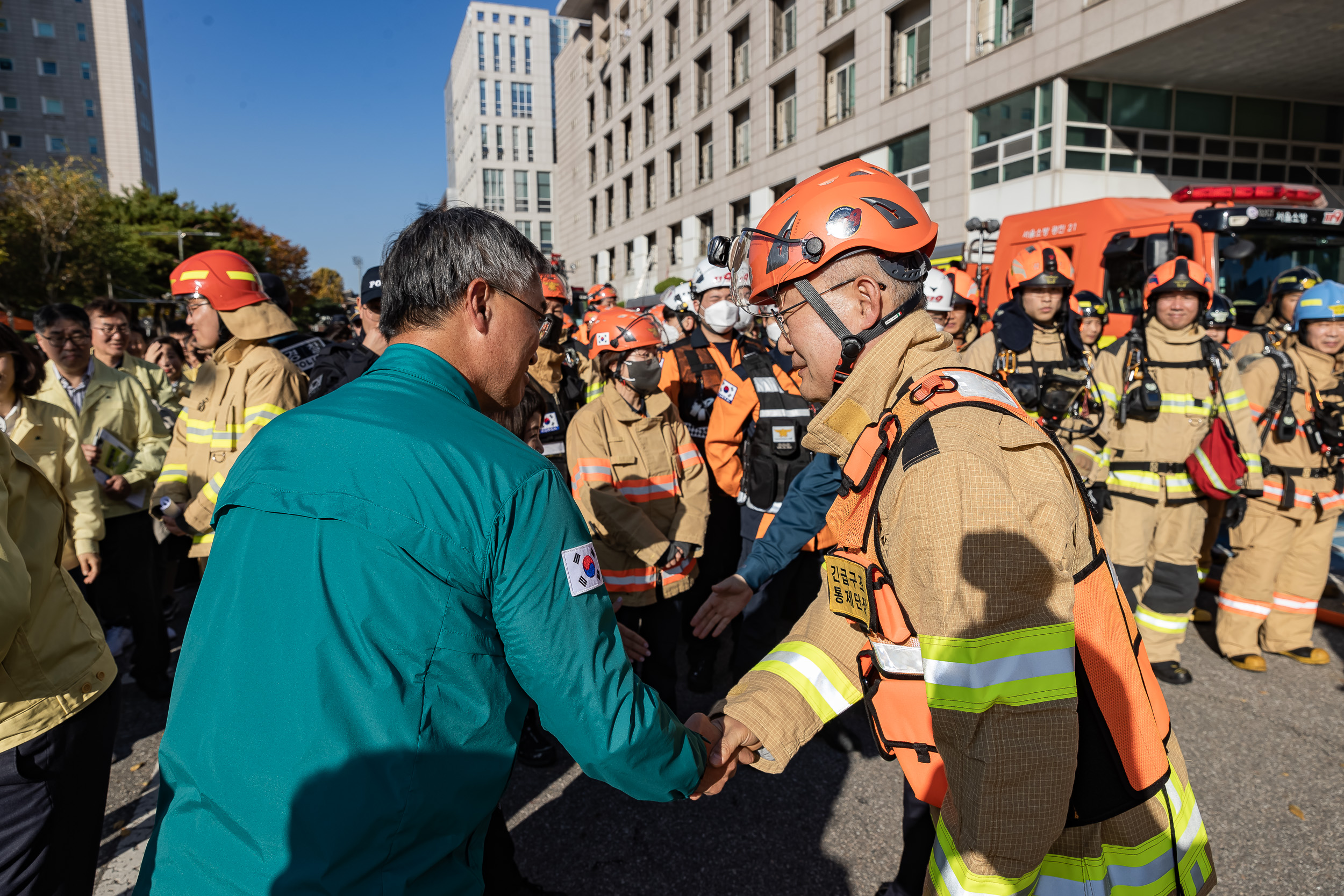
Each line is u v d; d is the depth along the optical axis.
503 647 1.10
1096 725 1.17
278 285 3.93
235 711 1.00
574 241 47.94
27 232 31.59
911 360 1.31
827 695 1.54
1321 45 14.45
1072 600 1.10
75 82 76.25
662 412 3.41
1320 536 4.09
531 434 2.79
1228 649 4.12
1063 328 4.11
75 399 4.04
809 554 3.63
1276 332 5.25
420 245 1.22
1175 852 1.24
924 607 1.12
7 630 1.47
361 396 1.15
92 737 1.82
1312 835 2.67
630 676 1.16
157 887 1.02
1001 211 17.28
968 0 17.80
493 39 68.44
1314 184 17.91
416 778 0.98
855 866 2.58
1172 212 7.23
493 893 2.26
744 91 27.69
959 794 1.14
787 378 3.71
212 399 3.16
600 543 3.21
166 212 47.25
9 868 1.69
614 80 39.59
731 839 2.72
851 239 1.30
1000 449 1.13
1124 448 3.87
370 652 0.98
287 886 0.93
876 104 21.03
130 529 3.80
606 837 2.74
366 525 1.01
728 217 29.39
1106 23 14.69
